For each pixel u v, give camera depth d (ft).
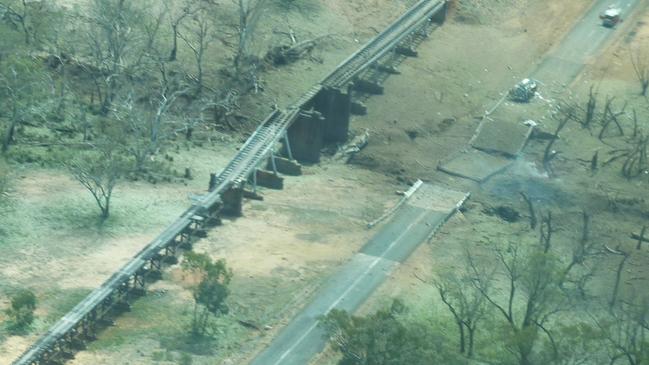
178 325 460.14
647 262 538.06
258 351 451.94
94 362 435.53
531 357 448.65
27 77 587.68
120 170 530.68
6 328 448.65
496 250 532.73
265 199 558.56
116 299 465.47
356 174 594.65
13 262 487.20
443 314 483.10
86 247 500.74
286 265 505.66
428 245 533.96
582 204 581.94
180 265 495.41
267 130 575.38
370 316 444.14
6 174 534.37
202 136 607.37
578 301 501.56
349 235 535.19
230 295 480.23
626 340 461.37
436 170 602.85
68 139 578.66
